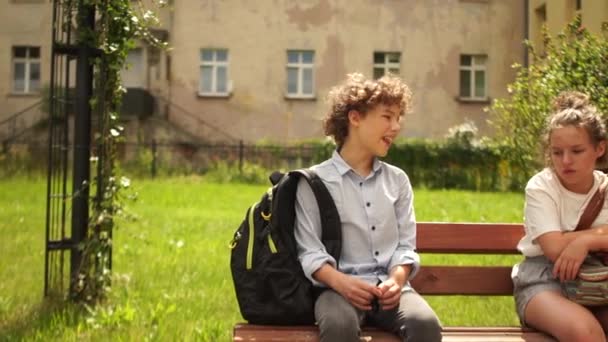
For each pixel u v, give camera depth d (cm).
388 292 331
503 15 2934
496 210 1527
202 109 2909
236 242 352
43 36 2923
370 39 2928
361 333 338
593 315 351
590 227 372
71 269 602
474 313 613
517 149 704
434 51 2931
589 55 556
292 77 2955
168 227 1183
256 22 2919
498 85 2933
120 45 602
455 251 411
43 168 2389
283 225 346
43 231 1099
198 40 2905
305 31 2920
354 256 356
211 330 531
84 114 600
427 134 2923
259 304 341
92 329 534
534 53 656
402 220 367
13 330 523
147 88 2895
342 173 360
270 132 2919
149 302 627
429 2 2927
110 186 608
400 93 357
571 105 381
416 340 322
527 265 381
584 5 931
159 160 2672
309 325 344
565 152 358
